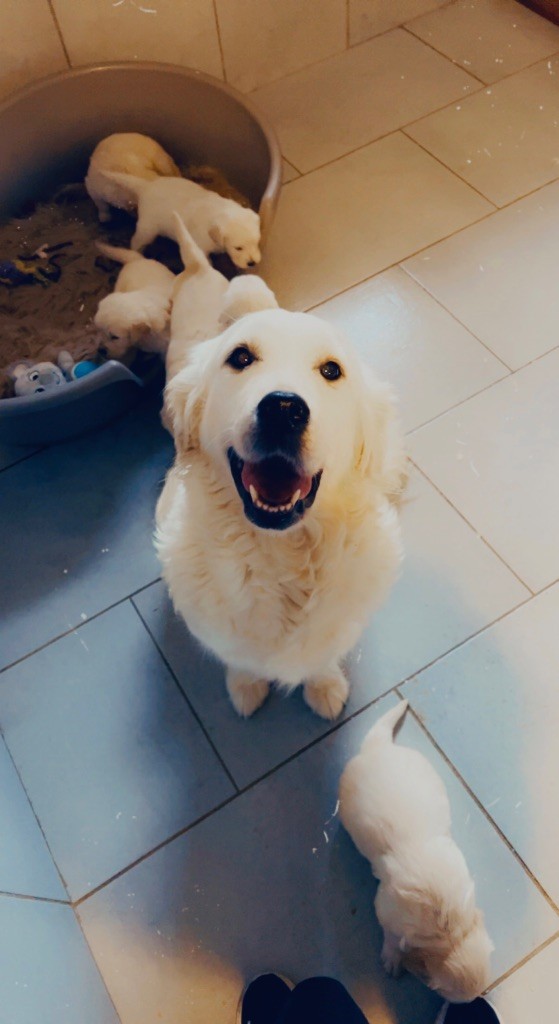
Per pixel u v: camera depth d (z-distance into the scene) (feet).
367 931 5.05
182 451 4.37
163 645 6.07
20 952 4.43
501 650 5.95
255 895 5.18
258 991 4.81
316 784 5.52
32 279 7.72
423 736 5.66
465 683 5.84
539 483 6.64
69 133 8.16
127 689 5.92
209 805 5.48
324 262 8.00
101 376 6.11
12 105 7.61
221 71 9.20
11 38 7.78
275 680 5.51
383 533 4.58
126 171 7.81
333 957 4.99
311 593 4.40
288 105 9.26
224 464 3.97
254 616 4.52
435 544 6.41
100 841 5.38
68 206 8.38
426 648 5.98
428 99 9.13
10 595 6.34
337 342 4.08
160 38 8.54
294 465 3.66
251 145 7.84
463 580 6.24
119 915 5.14
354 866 5.24
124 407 7.00
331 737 5.67
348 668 5.92
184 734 5.73
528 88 9.09
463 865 4.62
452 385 7.18
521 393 7.10
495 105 8.99
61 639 6.14
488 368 7.25
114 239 8.14
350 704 5.78
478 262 7.89
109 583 6.37
